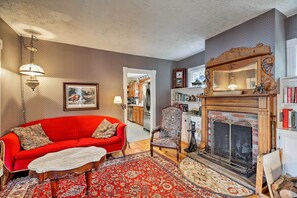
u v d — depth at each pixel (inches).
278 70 88.7
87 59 146.9
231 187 84.1
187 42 138.3
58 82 134.3
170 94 197.0
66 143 111.3
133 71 172.1
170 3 82.0
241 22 103.2
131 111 306.5
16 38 113.9
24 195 78.9
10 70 105.1
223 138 118.3
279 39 89.7
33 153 95.3
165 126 144.2
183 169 104.7
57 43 133.7
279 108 88.5
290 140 82.1
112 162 116.2
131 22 101.7
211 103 124.7
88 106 146.6
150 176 95.9
